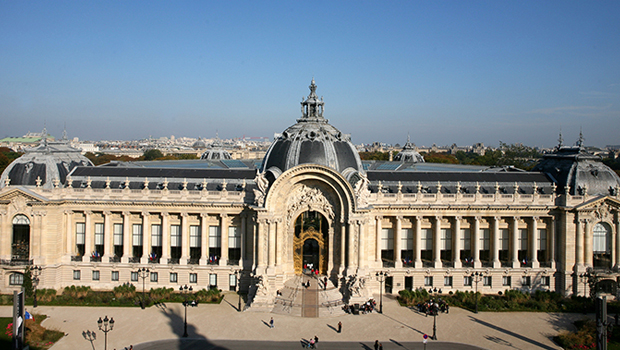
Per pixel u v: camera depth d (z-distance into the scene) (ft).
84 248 394.11
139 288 385.29
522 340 303.27
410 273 387.96
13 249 378.53
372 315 340.39
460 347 291.58
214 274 385.09
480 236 399.24
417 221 391.45
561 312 356.38
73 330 306.55
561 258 388.98
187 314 337.11
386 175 415.23
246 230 384.68
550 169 423.64
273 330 311.68
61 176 400.88
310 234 370.12
